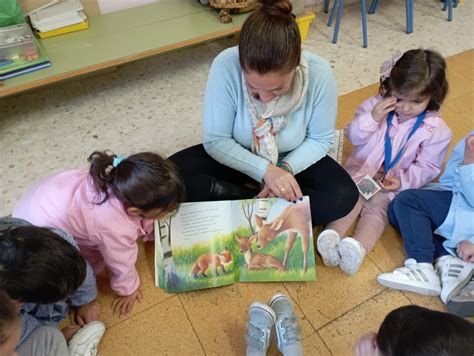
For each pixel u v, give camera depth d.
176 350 1.05
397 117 1.32
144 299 1.15
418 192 1.22
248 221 1.16
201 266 1.15
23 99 1.91
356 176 1.37
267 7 0.84
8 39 1.63
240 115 1.10
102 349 1.05
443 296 1.11
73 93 1.96
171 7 2.10
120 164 0.93
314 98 1.08
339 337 1.07
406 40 2.36
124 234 0.98
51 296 0.81
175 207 0.99
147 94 1.96
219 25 1.95
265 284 1.18
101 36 1.86
